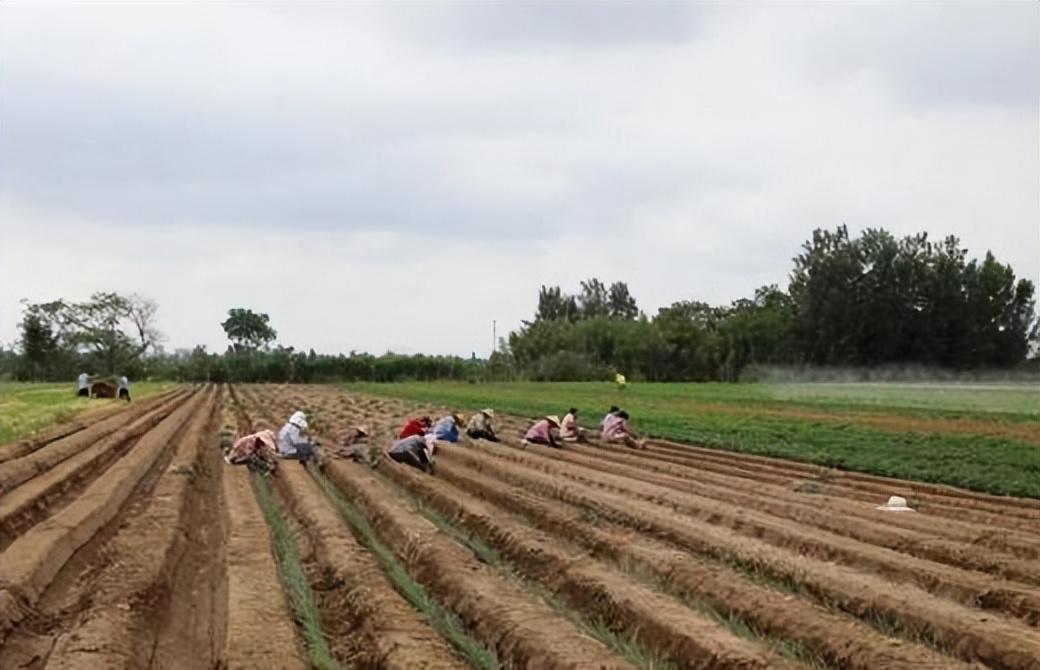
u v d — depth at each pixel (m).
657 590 11.30
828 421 36.34
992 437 28.88
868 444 28.02
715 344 94.69
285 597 11.02
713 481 22.08
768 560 12.60
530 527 15.33
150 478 22.42
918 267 81.88
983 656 9.22
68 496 19.83
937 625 9.86
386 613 10.27
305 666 8.58
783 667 8.33
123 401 55.97
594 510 16.94
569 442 31.16
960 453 25.36
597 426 36.75
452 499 18.36
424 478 22.05
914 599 10.62
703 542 13.93
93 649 8.98
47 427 34.72
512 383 88.88
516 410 46.16
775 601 10.49
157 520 15.81
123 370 106.56
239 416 44.69
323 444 30.14
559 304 138.38
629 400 54.00
